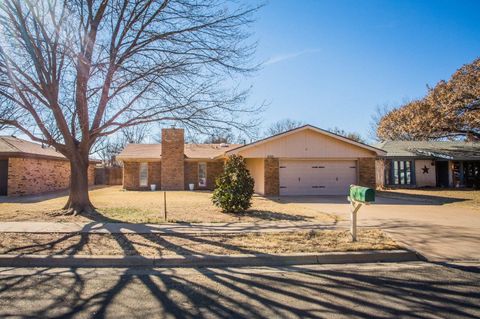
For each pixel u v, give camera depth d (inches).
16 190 722.2
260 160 791.1
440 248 263.1
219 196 457.7
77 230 321.4
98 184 1298.0
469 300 164.4
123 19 391.2
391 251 246.5
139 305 159.3
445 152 1010.1
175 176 1007.0
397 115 1454.2
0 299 166.6
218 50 390.3
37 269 220.4
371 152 758.5
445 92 914.1
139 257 232.7
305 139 743.7
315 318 145.0
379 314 148.7
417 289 180.1
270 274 208.2
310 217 409.1
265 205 544.1
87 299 166.7
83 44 371.6
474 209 494.9
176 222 370.9
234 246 262.4
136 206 531.8
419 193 789.2
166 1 374.3
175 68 373.7
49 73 371.2
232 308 155.7
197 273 211.0
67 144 426.0
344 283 190.5
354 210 278.4
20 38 358.0
